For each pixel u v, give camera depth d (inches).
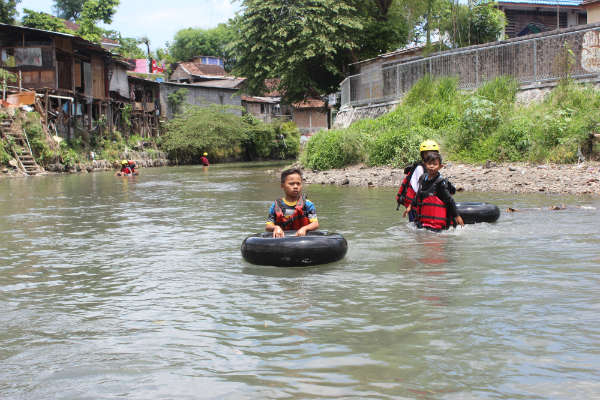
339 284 155.6
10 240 252.4
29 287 163.3
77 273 181.3
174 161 1694.1
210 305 138.7
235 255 206.2
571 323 114.9
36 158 1047.6
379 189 481.1
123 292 155.0
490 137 575.2
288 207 219.5
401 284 152.3
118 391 90.1
